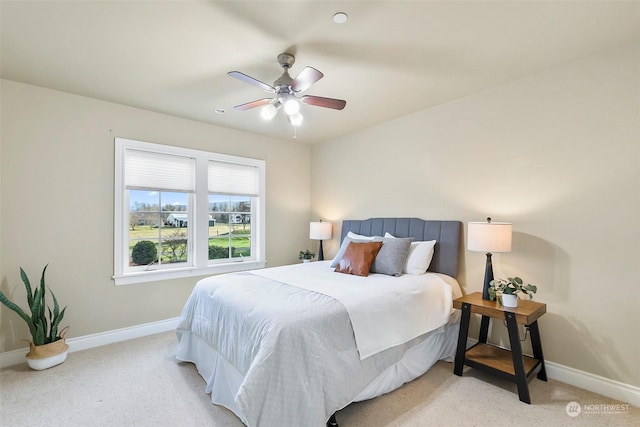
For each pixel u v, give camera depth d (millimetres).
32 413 1955
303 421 1561
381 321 2074
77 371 2490
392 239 3111
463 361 2422
